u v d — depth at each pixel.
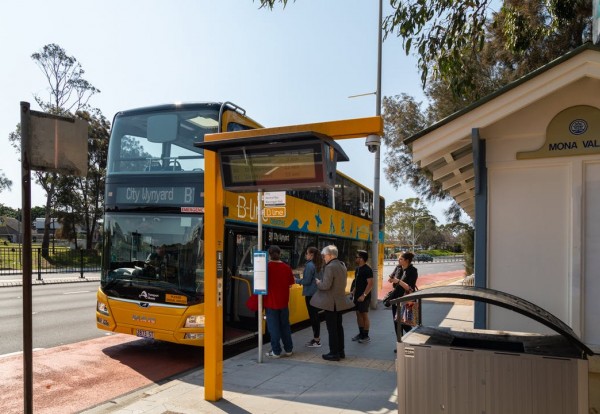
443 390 3.08
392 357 7.75
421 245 116.75
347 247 14.66
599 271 4.37
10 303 15.30
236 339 8.30
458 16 7.07
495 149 4.79
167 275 7.81
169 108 8.36
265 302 7.76
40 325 11.22
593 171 4.45
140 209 8.21
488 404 2.97
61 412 5.50
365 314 9.01
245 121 8.79
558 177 4.61
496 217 4.79
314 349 8.45
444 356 3.09
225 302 8.73
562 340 3.38
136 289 8.00
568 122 4.54
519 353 2.93
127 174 8.42
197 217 7.79
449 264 66.38
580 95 4.50
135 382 6.79
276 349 7.71
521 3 13.19
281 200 7.51
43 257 36.38
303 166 4.95
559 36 13.77
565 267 4.55
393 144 25.75
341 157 5.59
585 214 4.44
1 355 8.24
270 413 5.10
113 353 8.58
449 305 15.38
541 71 4.14
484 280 4.79
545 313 3.16
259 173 5.22
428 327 3.85
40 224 76.62
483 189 4.82
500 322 4.77
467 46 7.58
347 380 6.35
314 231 11.91
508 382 2.93
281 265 7.80
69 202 40.66
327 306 7.43
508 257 4.74
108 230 8.44
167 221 7.98
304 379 6.40
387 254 84.38
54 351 8.65
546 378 2.86
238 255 8.95
